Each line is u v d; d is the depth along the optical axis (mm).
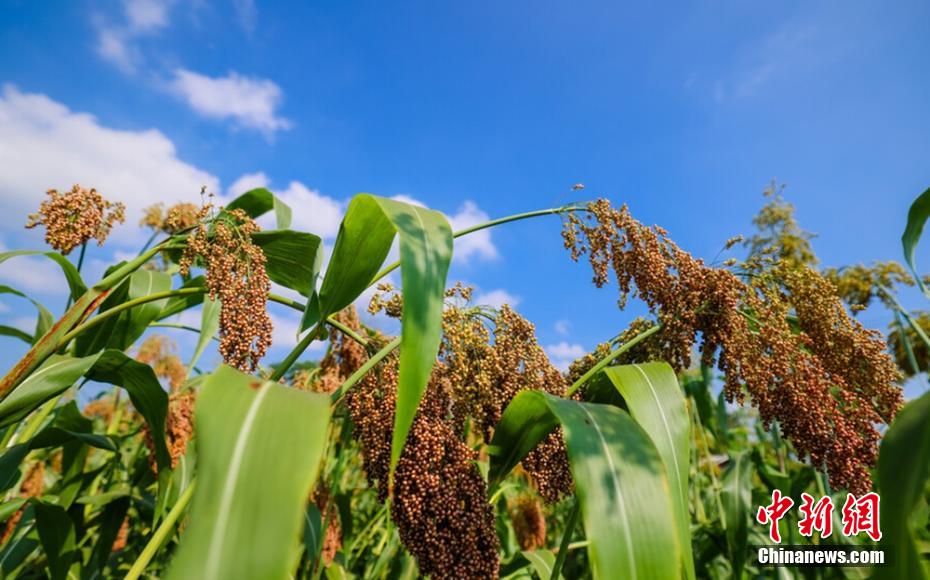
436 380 575
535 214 767
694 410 1320
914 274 613
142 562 439
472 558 500
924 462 298
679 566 408
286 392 348
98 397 1509
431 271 430
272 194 986
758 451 1247
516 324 655
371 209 528
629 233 726
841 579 1023
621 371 572
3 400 562
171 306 961
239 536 266
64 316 592
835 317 741
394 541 977
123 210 801
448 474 513
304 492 284
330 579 864
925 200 600
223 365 364
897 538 301
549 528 1631
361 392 567
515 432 597
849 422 659
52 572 714
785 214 1852
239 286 587
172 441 950
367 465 539
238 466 290
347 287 583
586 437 452
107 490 1079
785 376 662
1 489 642
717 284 700
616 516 415
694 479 1229
